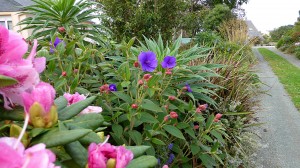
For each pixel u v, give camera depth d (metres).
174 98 1.66
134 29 6.71
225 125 2.27
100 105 1.47
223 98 2.55
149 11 6.94
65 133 0.52
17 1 13.20
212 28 13.59
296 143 3.38
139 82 1.48
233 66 2.90
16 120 0.54
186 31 9.16
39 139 0.51
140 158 0.64
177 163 1.85
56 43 1.79
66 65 1.61
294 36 18.41
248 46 7.83
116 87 1.69
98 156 0.49
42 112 0.52
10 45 0.53
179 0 7.22
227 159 2.10
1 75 0.46
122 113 1.58
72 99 0.76
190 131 1.71
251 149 2.63
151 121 1.47
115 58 2.02
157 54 2.05
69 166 0.56
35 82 0.55
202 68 2.06
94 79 1.81
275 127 3.90
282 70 9.82
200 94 2.12
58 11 2.43
